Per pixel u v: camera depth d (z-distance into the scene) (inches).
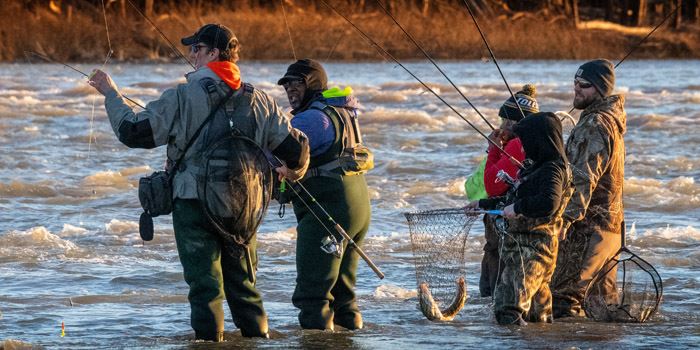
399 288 1170.0
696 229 1569.9
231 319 1003.9
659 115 3233.3
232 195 820.0
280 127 843.4
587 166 987.9
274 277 1227.9
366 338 916.0
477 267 1306.6
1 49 7588.6
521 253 967.6
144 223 834.8
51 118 3198.8
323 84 937.5
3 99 3690.9
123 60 7706.7
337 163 910.4
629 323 1005.8
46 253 1349.7
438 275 1013.2
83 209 1756.9
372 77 5900.6
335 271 922.7
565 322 1005.8
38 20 7780.5
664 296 1138.0
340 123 913.5
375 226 1622.8
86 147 2576.3
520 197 932.6
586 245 1023.0
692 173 2256.4
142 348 880.9
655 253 1396.4
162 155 2484.0
